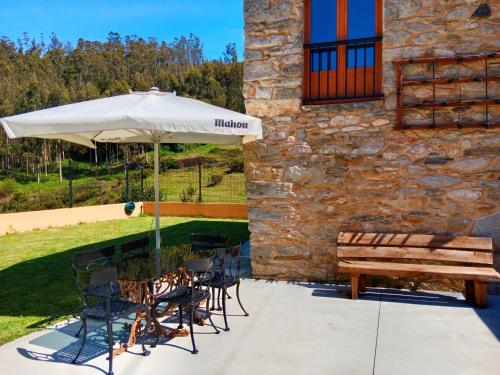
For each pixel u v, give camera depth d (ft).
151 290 13.84
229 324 14.16
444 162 17.08
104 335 13.58
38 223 41.47
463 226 16.98
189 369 10.98
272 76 18.94
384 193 17.81
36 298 18.31
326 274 18.81
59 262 25.95
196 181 77.71
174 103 14.10
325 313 15.10
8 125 12.38
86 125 11.95
